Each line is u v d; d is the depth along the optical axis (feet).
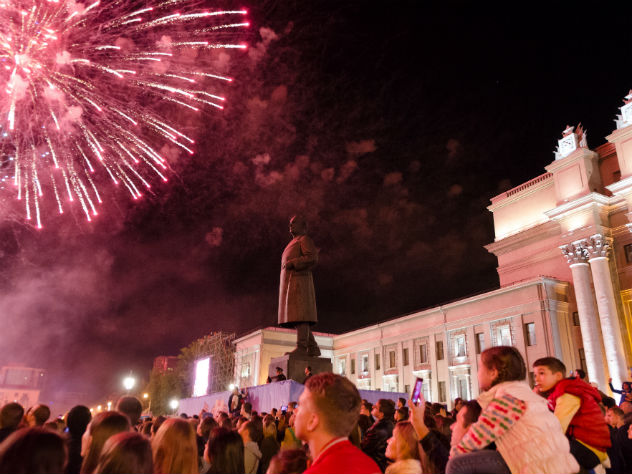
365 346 158.92
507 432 9.30
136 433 8.77
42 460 6.70
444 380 127.13
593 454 11.77
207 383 156.46
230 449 12.56
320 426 7.73
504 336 113.09
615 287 98.27
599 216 101.81
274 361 49.90
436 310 132.87
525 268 119.44
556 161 110.73
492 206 132.36
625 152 99.50
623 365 90.58
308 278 48.42
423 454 13.35
